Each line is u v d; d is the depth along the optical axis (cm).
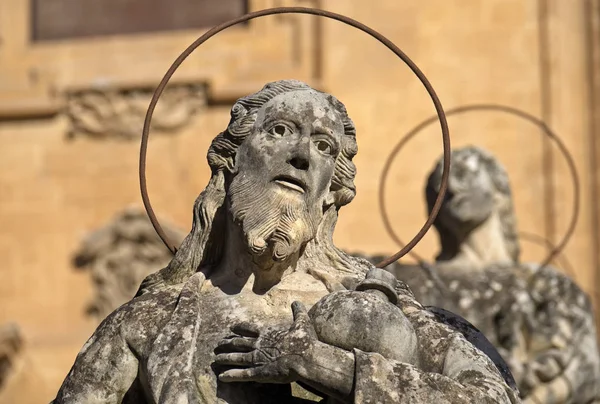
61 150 3028
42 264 2995
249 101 1118
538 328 1838
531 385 1809
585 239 2850
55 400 1097
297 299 1092
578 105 2900
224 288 1102
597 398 1850
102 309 2947
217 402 1055
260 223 1088
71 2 3077
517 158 2875
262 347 1039
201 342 1073
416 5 2939
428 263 1858
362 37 2948
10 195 3031
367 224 2839
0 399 2920
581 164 2872
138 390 1087
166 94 2989
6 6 3092
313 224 1102
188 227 2944
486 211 1886
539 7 2920
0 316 2980
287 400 1066
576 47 2923
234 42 3005
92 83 3017
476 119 2888
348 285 1099
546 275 1875
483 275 1848
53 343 2939
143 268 2934
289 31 2989
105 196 3000
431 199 1908
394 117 2906
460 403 1016
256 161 1099
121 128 3005
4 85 3056
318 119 1102
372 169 2875
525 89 2898
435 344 1067
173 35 3028
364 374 1016
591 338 1862
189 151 2975
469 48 2919
